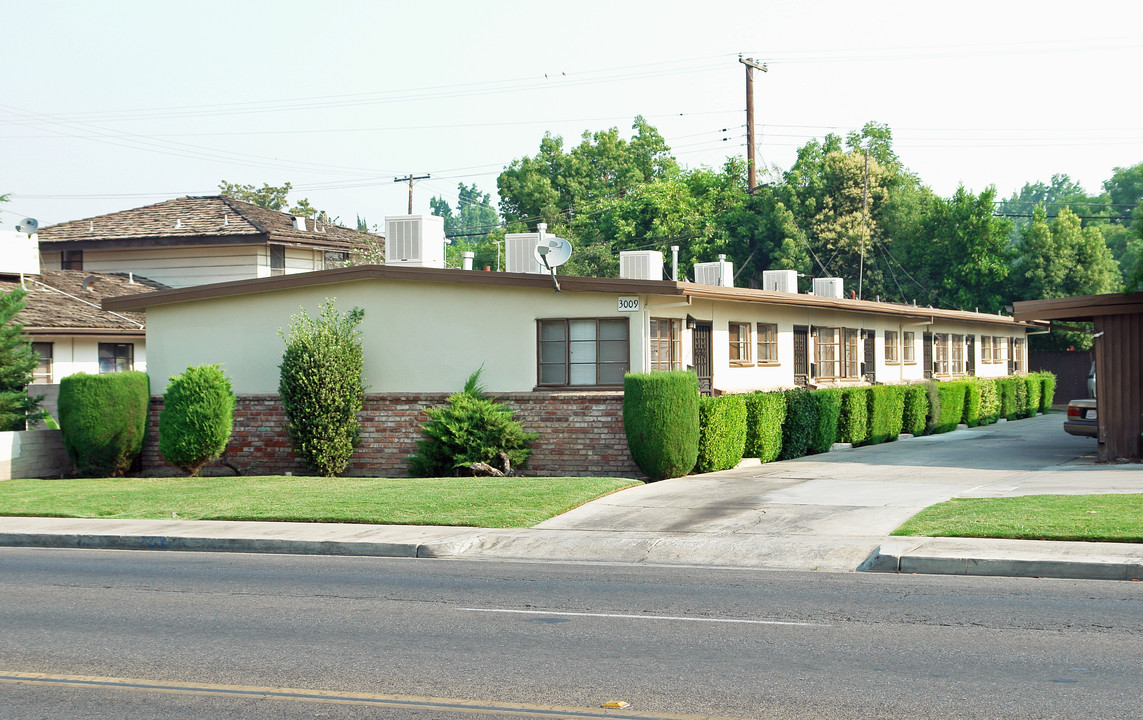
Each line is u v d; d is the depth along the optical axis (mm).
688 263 61250
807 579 11062
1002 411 36000
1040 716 6242
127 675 7449
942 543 12219
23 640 8562
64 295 30719
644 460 18641
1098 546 11711
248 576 11664
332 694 6906
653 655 7820
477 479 18672
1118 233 75000
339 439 21156
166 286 35500
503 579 11281
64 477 22969
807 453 23172
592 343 20312
